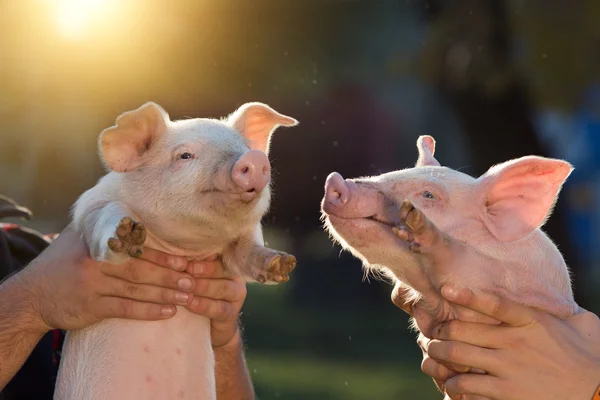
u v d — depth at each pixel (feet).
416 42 55.26
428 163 16.30
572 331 13.69
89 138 57.82
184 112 56.44
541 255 14.98
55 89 55.01
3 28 51.62
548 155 49.62
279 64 63.10
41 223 57.57
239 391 16.03
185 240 14.03
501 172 14.70
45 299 13.58
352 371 39.55
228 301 14.21
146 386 13.83
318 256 66.39
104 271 13.35
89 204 14.06
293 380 37.60
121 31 52.39
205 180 13.62
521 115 48.83
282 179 66.64
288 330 48.57
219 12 56.75
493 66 48.29
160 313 13.43
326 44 66.69
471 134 49.62
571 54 48.85
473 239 14.80
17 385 16.20
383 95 67.36
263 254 13.99
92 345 13.88
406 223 13.03
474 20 48.37
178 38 54.08
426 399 34.55
